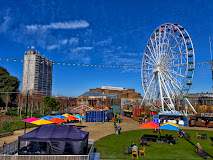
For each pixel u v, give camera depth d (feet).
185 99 139.03
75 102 400.67
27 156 40.45
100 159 48.34
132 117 170.09
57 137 43.78
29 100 195.62
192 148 60.44
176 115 118.73
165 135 77.77
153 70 156.35
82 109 200.23
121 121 138.31
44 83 552.41
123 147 56.54
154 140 72.33
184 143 67.56
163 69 151.12
